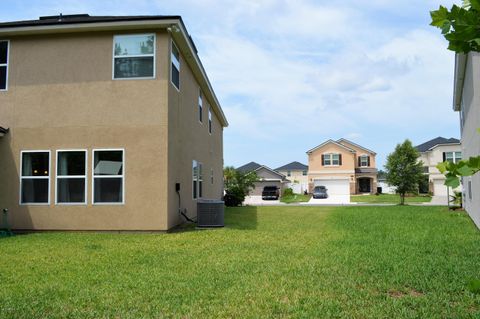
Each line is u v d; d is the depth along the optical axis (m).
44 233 11.24
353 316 4.46
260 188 50.25
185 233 11.15
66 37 11.94
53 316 4.50
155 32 11.67
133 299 5.10
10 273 6.46
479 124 11.00
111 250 8.48
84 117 11.70
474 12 1.60
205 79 16.75
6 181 11.79
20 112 11.91
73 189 11.60
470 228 12.50
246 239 9.99
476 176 12.30
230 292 5.38
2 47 12.16
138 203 11.35
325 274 6.33
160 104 11.50
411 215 17.77
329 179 48.38
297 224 13.76
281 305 4.82
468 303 4.88
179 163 12.98
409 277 6.11
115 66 11.73
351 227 12.82
